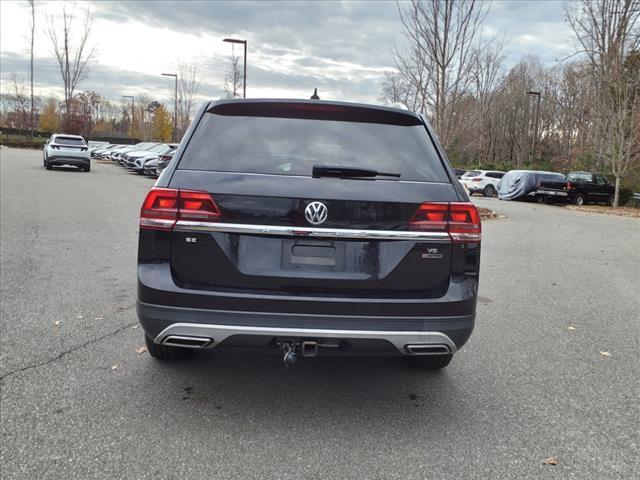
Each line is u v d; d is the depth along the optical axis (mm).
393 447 2896
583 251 10227
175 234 2887
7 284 5742
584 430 3170
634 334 5031
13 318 4684
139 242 2945
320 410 3293
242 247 2889
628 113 25422
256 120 3248
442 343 2975
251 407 3291
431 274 2980
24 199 13344
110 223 10273
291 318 2850
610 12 24875
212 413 3191
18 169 24875
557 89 53156
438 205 2980
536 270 8047
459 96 14141
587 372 4070
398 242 2943
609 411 3430
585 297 6441
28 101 71125
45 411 3129
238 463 2688
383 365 4070
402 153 3195
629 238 12688
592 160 31234
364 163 3100
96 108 89875
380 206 2914
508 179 28766
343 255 2920
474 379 3877
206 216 2869
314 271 2898
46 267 6574
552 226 14930
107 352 4031
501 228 13797
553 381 3883
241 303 2840
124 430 2957
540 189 26734
